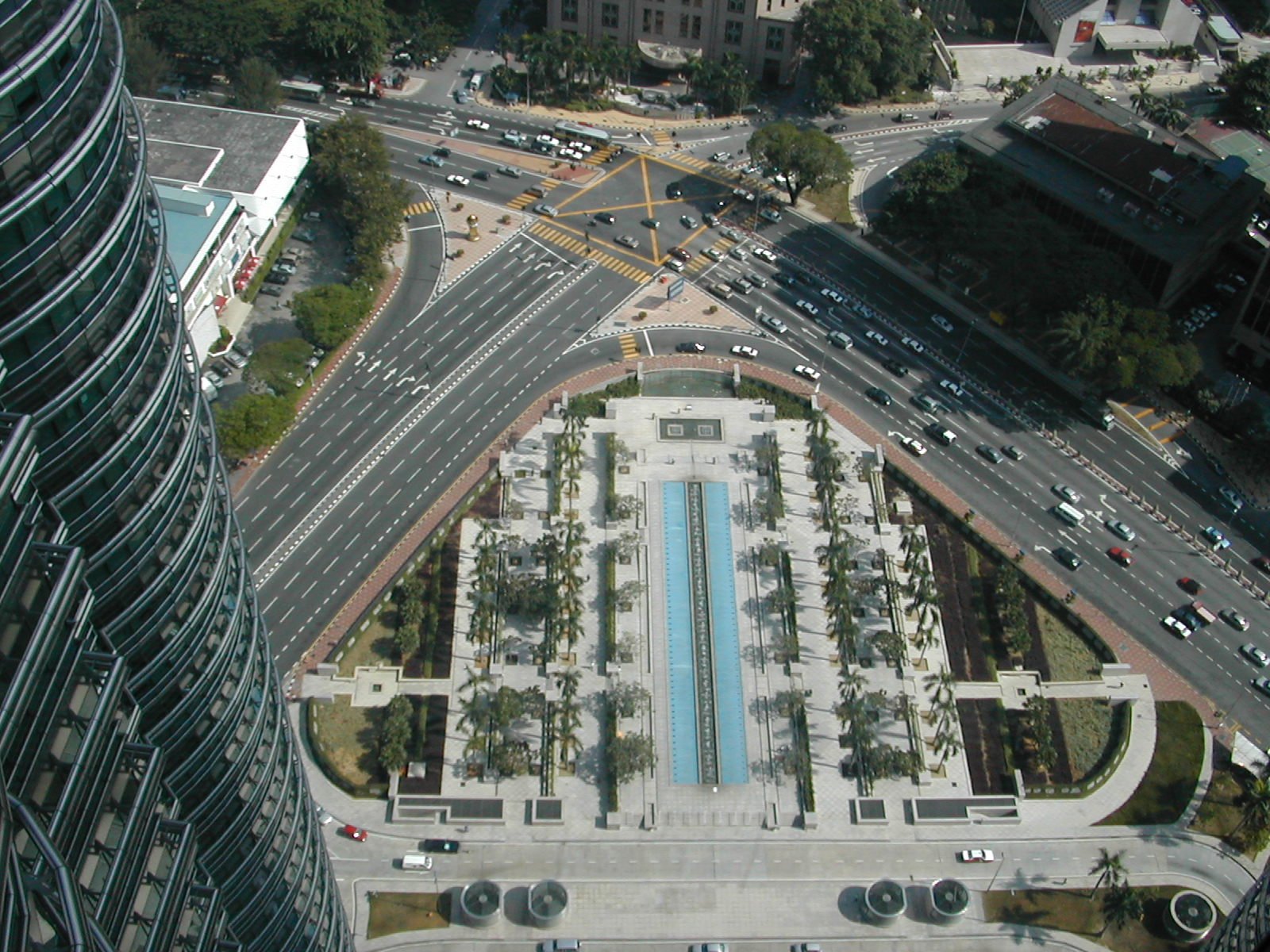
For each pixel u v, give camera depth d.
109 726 90.12
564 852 198.25
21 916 67.06
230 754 122.62
